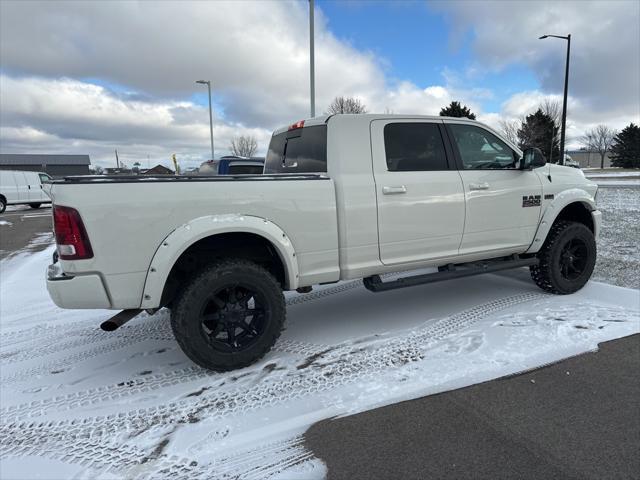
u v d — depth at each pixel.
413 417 2.82
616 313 4.43
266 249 3.84
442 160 4.34
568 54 21.38
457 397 3.03
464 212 4.37
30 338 4.38
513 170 4.72
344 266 3.90
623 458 2.39
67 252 3.01
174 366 3.67
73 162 82.56
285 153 4.67
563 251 5.01
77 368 3.69
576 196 5.01
